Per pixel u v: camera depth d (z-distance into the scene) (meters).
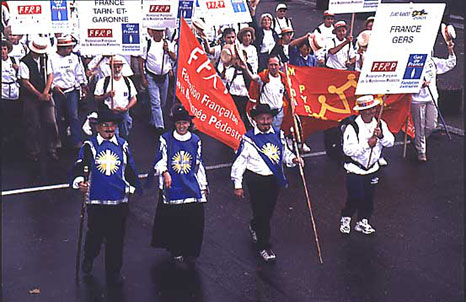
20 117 11.90
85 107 14.05
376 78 7.94
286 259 8.24
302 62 11.68
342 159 11.21
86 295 7.39
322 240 8.74
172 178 7.55
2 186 10.34
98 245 7.59
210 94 8.18
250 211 9.61
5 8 13.31
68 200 9.91
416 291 7.57
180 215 7.68
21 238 8.67
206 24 13.22
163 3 10.96
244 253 8.38
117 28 8.59
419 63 7.98
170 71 12.77
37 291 7.44
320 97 10.50
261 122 7.85
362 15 24.88
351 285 7.68
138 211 9.59
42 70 11.12
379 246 8.59
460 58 18.61
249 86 10.89
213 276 7.83
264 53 13.51
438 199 10.05
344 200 10.01
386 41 7.82
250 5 14.41
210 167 11.30
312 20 24.97
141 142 12.48
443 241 8.75
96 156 7.24
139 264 8.06
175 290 7.52
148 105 13.44
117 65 10.38
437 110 11.45
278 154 7.90
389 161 11.58
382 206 9.79
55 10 10.84
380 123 8.47
